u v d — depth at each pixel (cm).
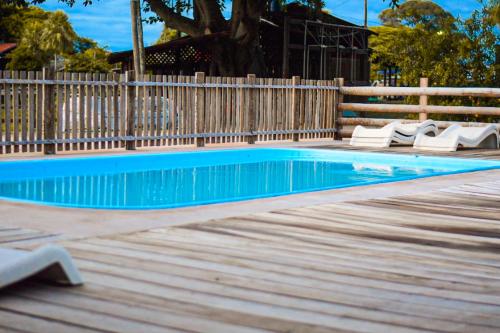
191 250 470
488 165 1167
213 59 2953
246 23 2731
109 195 876
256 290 376
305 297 365
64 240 495
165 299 354
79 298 352
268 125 1597
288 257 457
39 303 342
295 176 1105
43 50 7662
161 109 1424
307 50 3416
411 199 745
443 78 2378
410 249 495
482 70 2328
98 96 1367
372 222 600
